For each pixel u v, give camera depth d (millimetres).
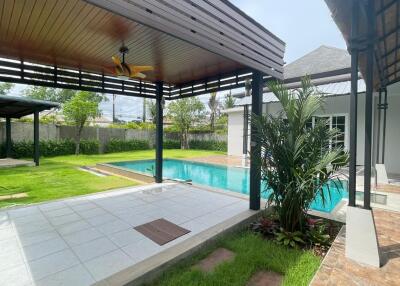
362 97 9039
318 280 2189
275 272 2592
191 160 13016
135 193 5520
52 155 13797
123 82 6082
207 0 3043
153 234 3311
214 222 3771
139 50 4078
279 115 3553
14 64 4594
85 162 11492
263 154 3578
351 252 2555
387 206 4523
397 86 8352
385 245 2879
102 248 2918
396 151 8539
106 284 2217
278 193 3404
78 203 4684
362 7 2535
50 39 3652
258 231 3598
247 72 4980
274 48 4398
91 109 13617
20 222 3689
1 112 10688
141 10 2344
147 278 2410
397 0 2836
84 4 2674
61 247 2936
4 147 12117
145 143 18938
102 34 3490
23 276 2357
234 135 15742
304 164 3225
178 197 5203
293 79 7242
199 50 4062
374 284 2102
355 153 2645
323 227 3400
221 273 2463
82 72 5395
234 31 3480
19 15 2934
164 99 6898
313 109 3256
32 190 5809
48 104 9336
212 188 6059
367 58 2588
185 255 2797
